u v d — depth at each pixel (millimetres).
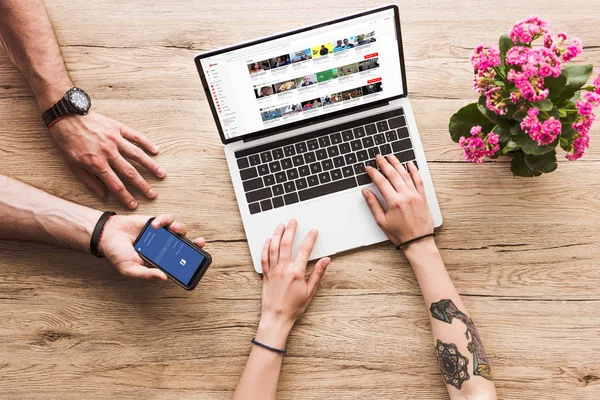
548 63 827
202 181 1085
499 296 1051
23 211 1037
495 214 1065
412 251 1015
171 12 1107
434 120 1083
